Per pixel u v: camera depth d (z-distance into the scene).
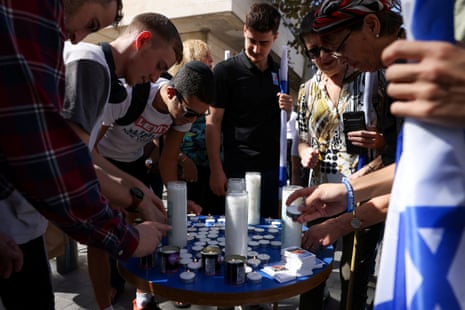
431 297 0.50
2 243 0.91
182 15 5.38
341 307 1.69
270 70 2.11
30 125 0.65
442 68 0.41
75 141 0.72
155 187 2.25
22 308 1.12
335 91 1.77
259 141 2.09
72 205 0.72
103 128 1.56
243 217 1.08
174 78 1.50
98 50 1.07
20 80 0.63
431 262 0.50
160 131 1.69
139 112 1.58
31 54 0.64
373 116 1.60
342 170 1.73
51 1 0.68
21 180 0.68
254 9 1.93
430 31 0.45
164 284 0.93
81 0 0.87
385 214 1.12
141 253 0.91
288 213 1.14
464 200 0.49
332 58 1.65
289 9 6.39
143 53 1.25
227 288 0.90
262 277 0.98
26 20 0.63
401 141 0.60
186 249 1.17
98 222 0.78
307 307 1.56
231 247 1.08
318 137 1.83
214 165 2.02
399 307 0.57
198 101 1.44
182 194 1.17
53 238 2.25
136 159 1.90
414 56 0.43
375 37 1.02
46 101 0.66
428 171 0.50
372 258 1.67
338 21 1.04
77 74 0.95
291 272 0.99
